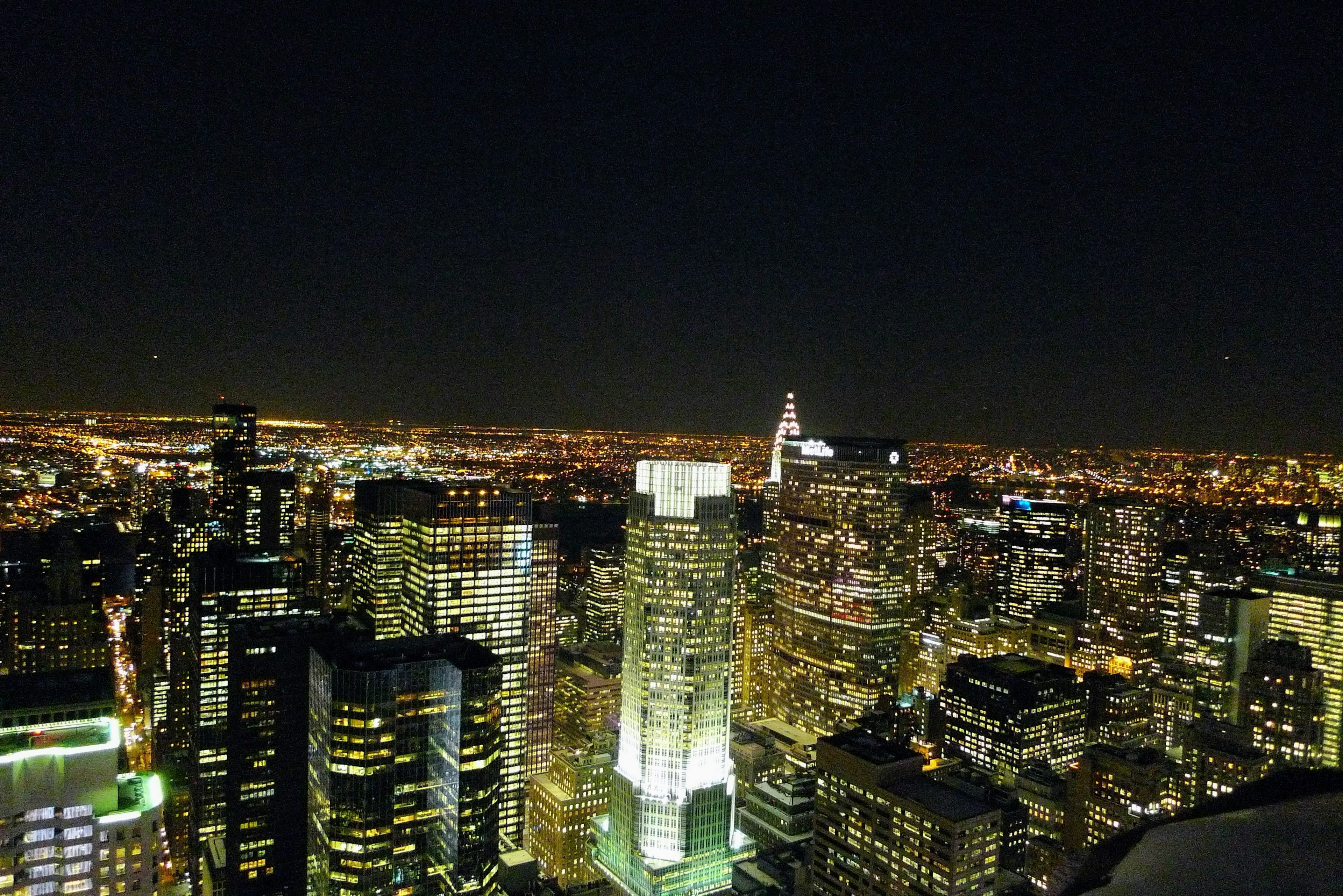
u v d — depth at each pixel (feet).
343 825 592.60
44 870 524.93
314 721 650.43
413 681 603.26
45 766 527.40
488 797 618.85
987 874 631.97
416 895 604.90
